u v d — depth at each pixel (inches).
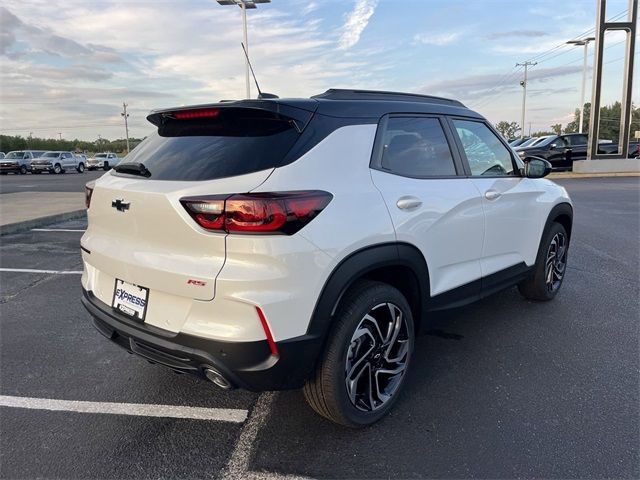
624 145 817.5
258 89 132.9
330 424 107.3
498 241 143.3
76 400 118.6
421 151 120.3
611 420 106.8
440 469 92.3
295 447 99.5
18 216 381.1
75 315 176.7
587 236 310.2
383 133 110.0
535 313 172.2
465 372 129.8
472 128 141.3
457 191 124.2
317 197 89.4
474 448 98.1
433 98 135.5
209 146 98.6
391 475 90.9
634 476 89.4
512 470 91.6
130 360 140.6
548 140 861.2
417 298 116.3
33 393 122.0
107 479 90.9
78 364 138.0
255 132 97.3
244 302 83.3
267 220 83.4
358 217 95.7
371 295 99.9
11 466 94.1
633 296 189.6
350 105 106.9
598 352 140.7
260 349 85.3
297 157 91.5
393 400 110.5
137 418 110.7
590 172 808.3
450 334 154.9
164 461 95.8
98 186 110.6
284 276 85.0
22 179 1065.5
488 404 114.1
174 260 90.0
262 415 111.3
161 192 91.4
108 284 107.8
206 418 110.5
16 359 140.9
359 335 100.1
